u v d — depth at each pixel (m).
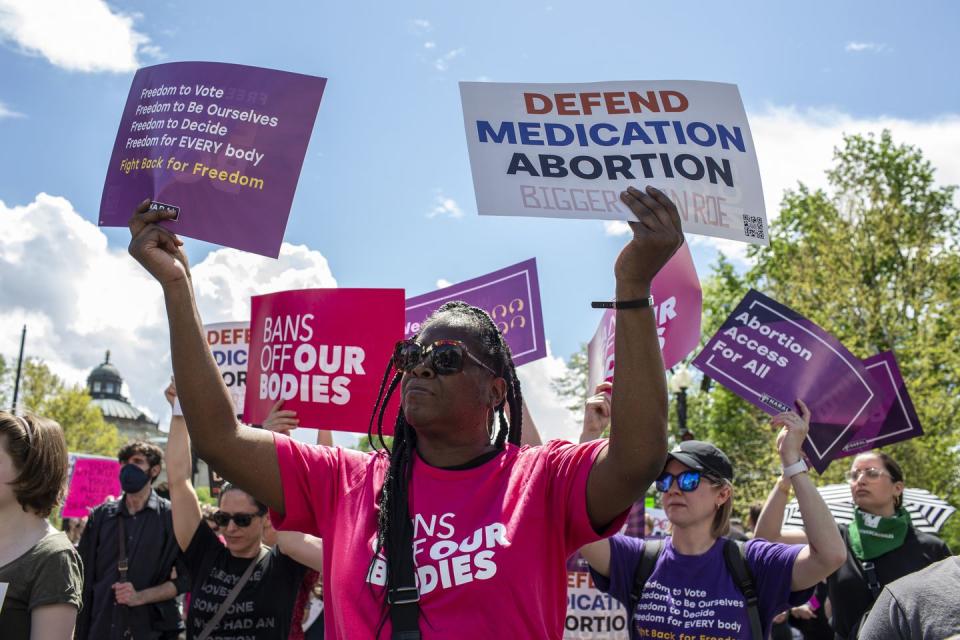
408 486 2.29
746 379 5.12
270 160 2.86
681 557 3.86
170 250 2.46
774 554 3.75
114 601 6.13
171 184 2.82
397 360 2.42
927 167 27.66
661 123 2.72
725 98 2.72
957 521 20.81
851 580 5.17
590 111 2.76
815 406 5.00
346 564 2.25
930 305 23.41
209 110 2.89
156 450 6.48
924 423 21.22
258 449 2.41
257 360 4.64
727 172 2.69
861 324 24.25
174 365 2.36
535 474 2.29
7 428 3.24
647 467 2.18
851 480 5.36
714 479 3.87
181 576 6.28
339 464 2.48
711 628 3.66
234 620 4.44
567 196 2.71
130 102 2.98
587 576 5.24
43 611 3.13
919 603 2.07
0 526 3.25
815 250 26.77
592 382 5.06
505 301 5.27
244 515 4.52
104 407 110.62
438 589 2.11
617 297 2.23
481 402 2.39
